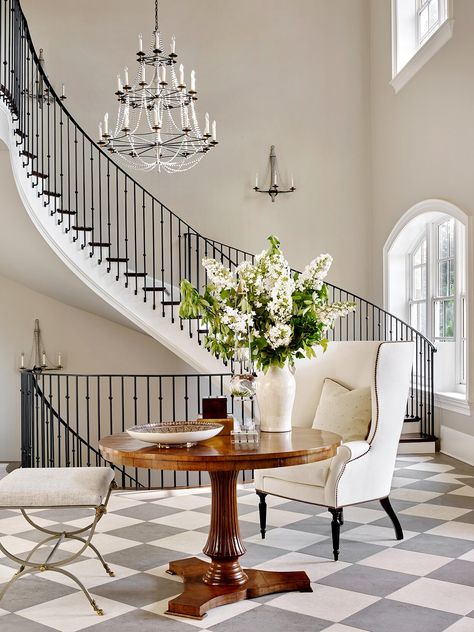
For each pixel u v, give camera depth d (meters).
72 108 9.85
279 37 10.23
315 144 10.23
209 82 10.09
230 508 3.69
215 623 3.26
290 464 3.25
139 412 10.02
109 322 10.00
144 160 9.99
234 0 10.18
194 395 10.09
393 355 4.39
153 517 5.13
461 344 8.06
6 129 6.57
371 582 3.76
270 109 10.18
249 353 3.80
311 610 3.40
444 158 7.79
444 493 5.82
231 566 3.66
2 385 9.81
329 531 4.72
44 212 7.50
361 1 10.32
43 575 3.95
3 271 9.55
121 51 9.95
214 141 7.00
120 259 7.98
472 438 7.13
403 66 9.03
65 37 9.88
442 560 4.10
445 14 8.35
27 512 5.32
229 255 10.08
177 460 3.15
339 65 10.29
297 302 3.87
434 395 8.15
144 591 3.68
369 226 10.27
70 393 9.96
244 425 3.59
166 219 10.01
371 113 10.27
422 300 9.12
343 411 4.57
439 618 3.28
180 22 10.08
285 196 10.18
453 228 8.32
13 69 6.92
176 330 8.10
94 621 3.30
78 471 3.77
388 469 4.45
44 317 9.91
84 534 4.72
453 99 7.54
